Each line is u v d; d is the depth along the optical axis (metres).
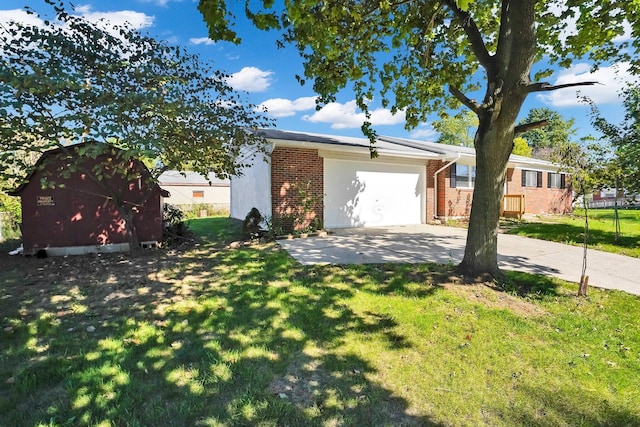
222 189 27.12
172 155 6.14
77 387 2.50
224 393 2.48
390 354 3.11
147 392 2.46
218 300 4.27
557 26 6.55
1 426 2.11
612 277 5.71
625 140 8.25
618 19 5.62
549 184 17.09
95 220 7.30
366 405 2.42
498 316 3.93
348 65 5.51
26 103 5.45
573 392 2.66
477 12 6.51
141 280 5.10
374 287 4.79
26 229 6.86
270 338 3.32
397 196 12.03
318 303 4.19
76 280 5.11
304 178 9.99
